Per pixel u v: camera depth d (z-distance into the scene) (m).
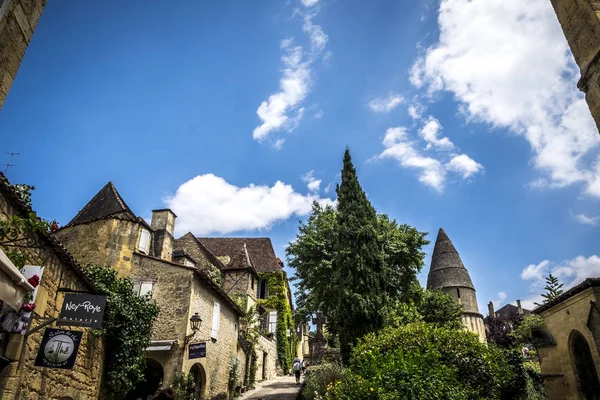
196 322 13.84
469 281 49.59
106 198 18.41
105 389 10.80
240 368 20.22
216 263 30.16
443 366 9.86
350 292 16.38
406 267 24.03
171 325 13.99
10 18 4.51
